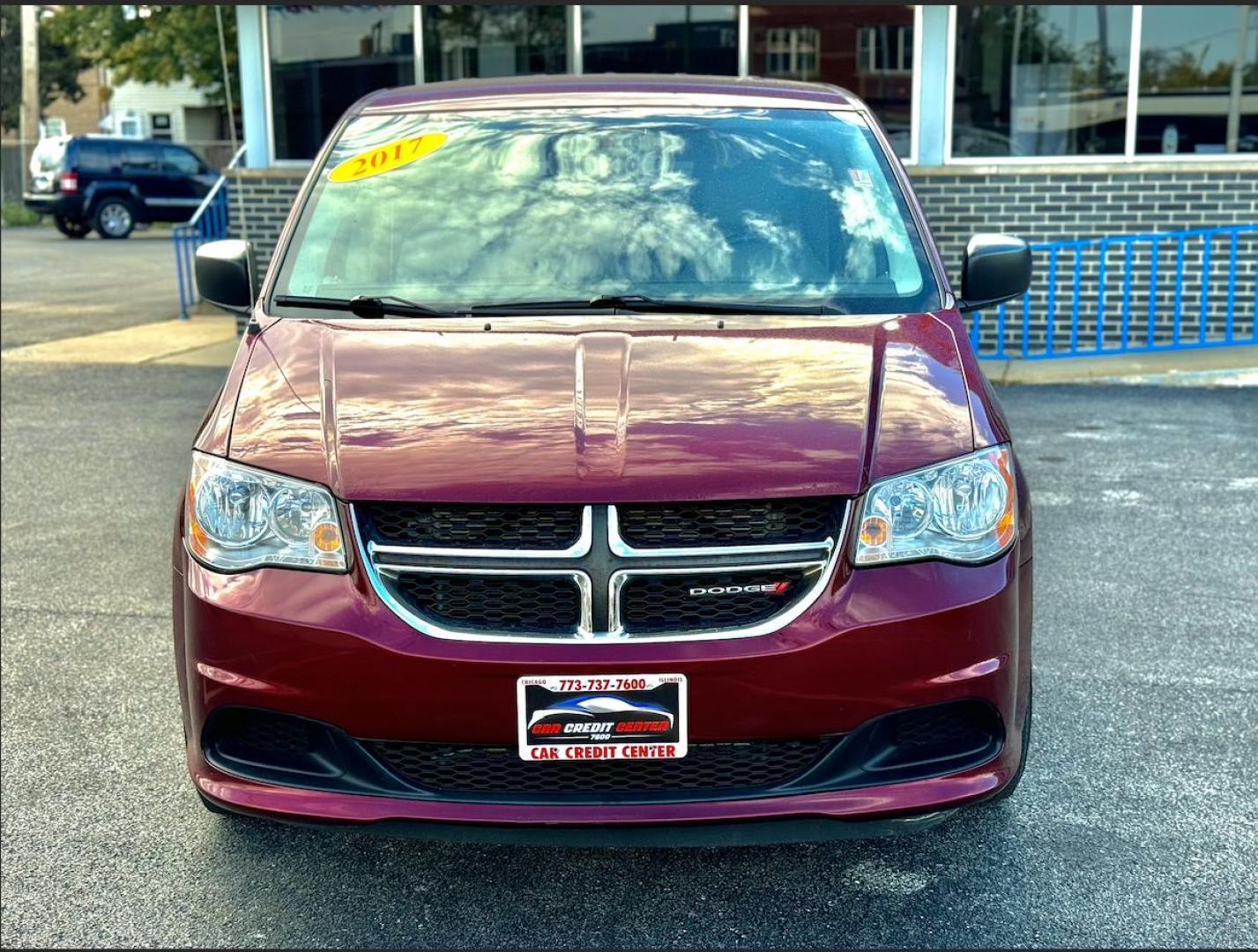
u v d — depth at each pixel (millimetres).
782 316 3357
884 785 2656
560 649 2566
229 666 2689
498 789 2666
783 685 2578
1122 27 9711
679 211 3684
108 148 26031
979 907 2912
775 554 2621
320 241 3695
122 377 10031
